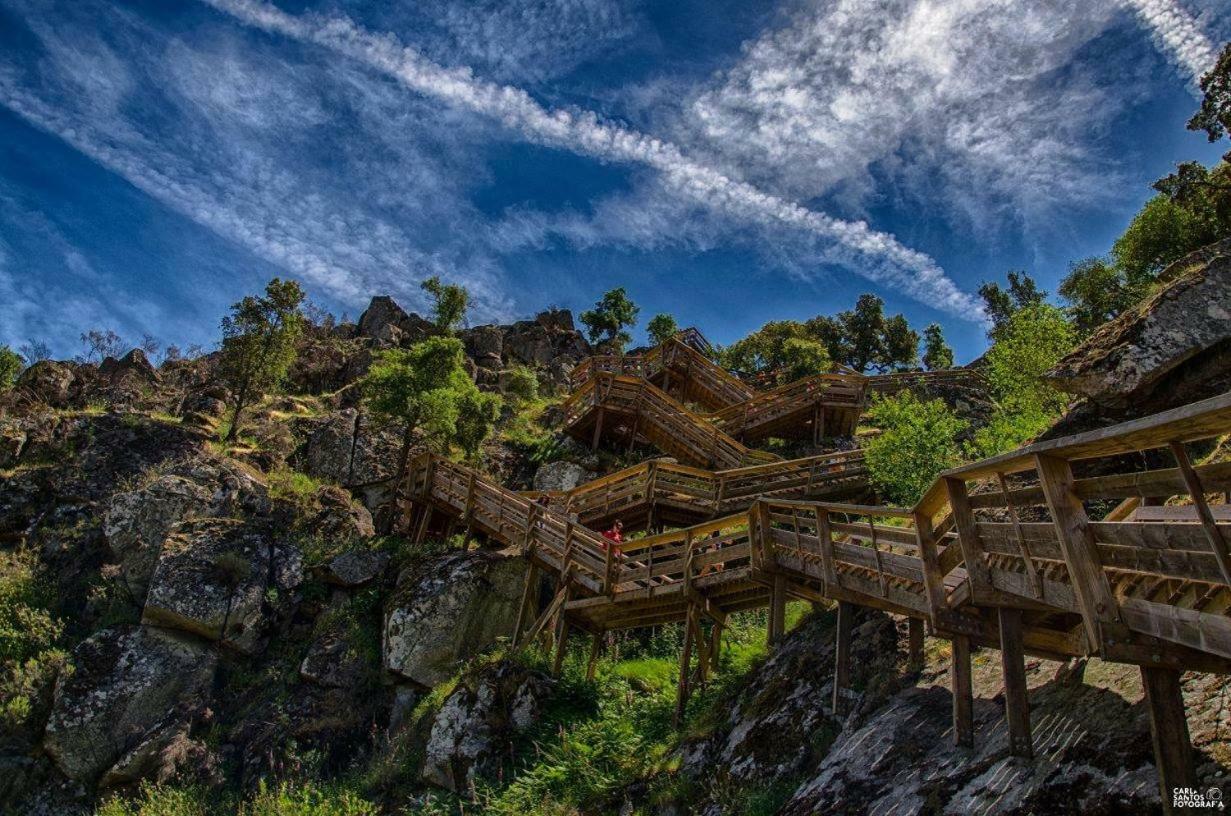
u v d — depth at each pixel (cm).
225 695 1700
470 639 1717
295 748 1548
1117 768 506
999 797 555
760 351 5106
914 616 802
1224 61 2009
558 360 4997
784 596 1134
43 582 1900
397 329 4581
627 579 1412
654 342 6022
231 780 1501
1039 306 2092
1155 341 1009
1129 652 461
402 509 2467
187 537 1886
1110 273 2894
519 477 2828
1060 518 503
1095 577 484
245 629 1781
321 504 2242
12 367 3189
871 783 693
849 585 891
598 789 1051
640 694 1395
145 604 1773
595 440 2734
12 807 1453
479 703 1359
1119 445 462
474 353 4684
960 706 666
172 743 1528
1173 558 423
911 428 1652
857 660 948
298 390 3522
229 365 2802
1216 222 2420
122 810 1399
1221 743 480
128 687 1606
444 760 1295
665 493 1970
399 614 1730
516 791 1123
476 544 2300
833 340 5753
